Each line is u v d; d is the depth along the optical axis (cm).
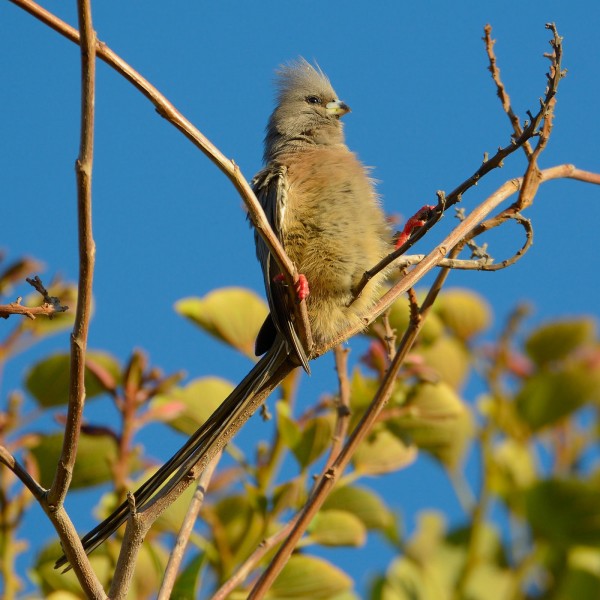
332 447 754
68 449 521
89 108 494
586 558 891
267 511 805
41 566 781
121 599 558
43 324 855
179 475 613
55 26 518
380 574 902
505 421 945
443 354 939
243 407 688
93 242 508
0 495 776
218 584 792
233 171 563
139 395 809
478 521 914
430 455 938
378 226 850
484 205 733
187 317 898
